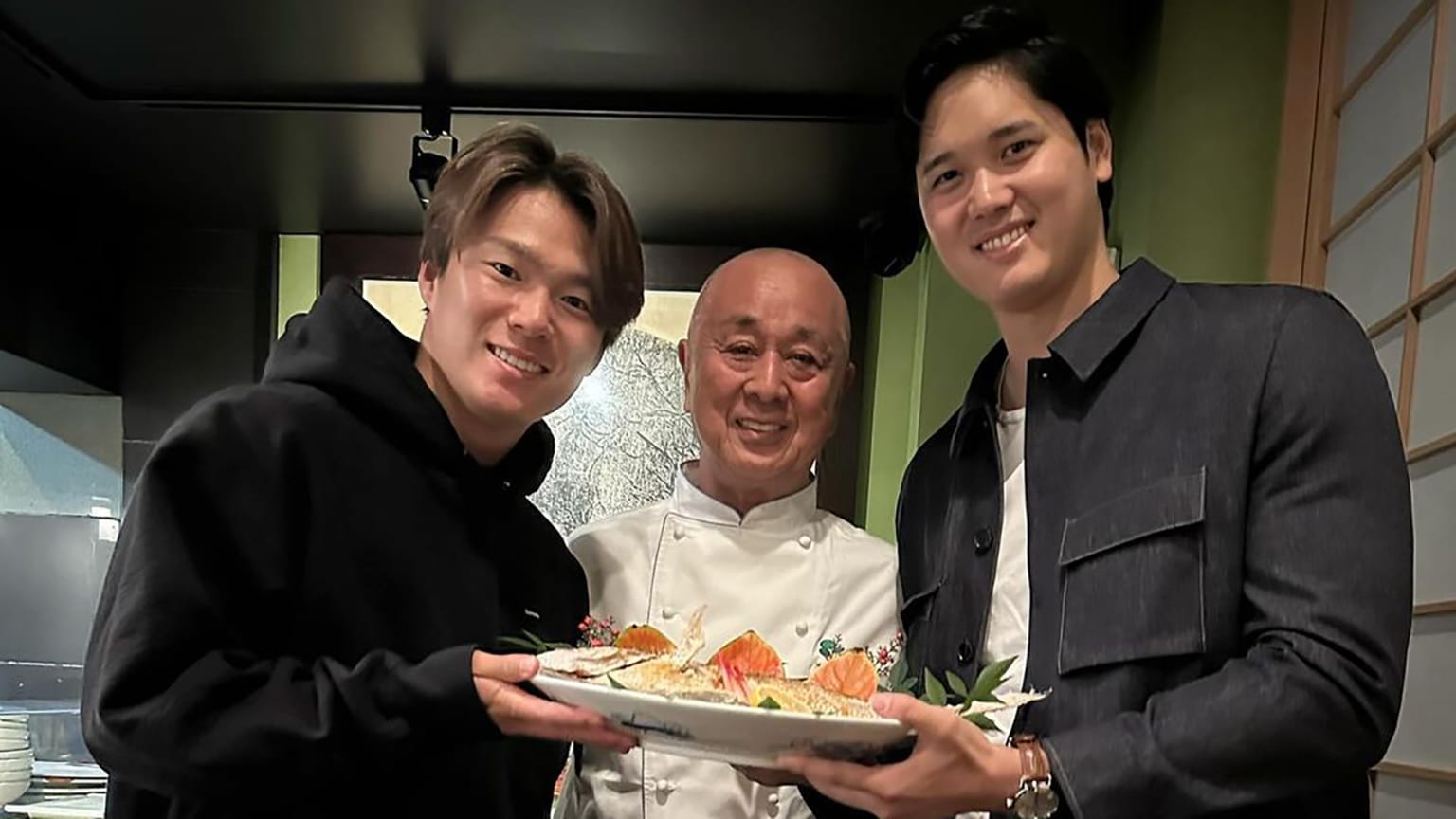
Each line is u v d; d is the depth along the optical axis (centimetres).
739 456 110
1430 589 106
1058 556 81
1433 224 108
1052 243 85
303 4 125
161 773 69
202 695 69
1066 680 78
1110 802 67
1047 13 145
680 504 119
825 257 211
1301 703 65
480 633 86
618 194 89
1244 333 77
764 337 108
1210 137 140
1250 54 139
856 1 122
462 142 166
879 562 117
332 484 79
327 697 71
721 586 113
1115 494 79
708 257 212
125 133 165
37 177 183
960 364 174
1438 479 105
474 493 89
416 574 82
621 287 89
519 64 141
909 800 68
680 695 69
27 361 183
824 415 112
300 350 85
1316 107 136
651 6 124
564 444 215
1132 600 75
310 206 200
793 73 141
